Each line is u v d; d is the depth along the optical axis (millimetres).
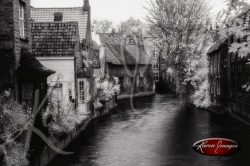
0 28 14945
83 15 32562
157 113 32500
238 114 27156
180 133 21609
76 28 26266
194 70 38031
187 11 24547
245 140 18688
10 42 14953
